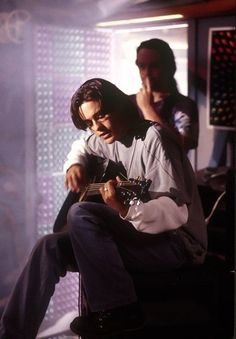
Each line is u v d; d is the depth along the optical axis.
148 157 2.04
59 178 3.19
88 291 1.98
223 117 2.92
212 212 2.55
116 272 1.97
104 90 2.07
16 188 3.11
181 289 2.16
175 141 2.08
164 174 2.00
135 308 2.01
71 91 3.16
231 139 2.92
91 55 3.13
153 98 2.85
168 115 2.81
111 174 2.17
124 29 3.09
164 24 3.01
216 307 2.17
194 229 2.11
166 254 2.07
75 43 3.12
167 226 1.94
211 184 2.71
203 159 3.03
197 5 2.66
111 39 3.11
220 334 2.17
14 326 2.01
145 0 2.80
